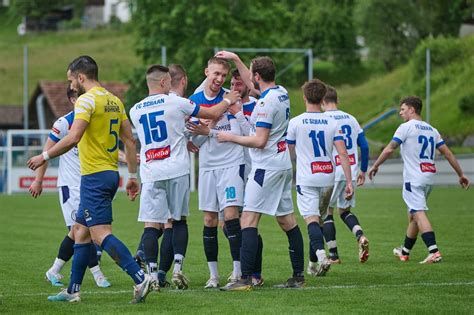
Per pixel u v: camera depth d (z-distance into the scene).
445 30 105.12
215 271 20.27
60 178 21.44
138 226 37.91
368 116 87.94
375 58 105.75
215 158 20.12
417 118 25.20
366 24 105.94
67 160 21.31
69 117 19.62
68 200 21.22
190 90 91.56
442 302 17.44
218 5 94.81
